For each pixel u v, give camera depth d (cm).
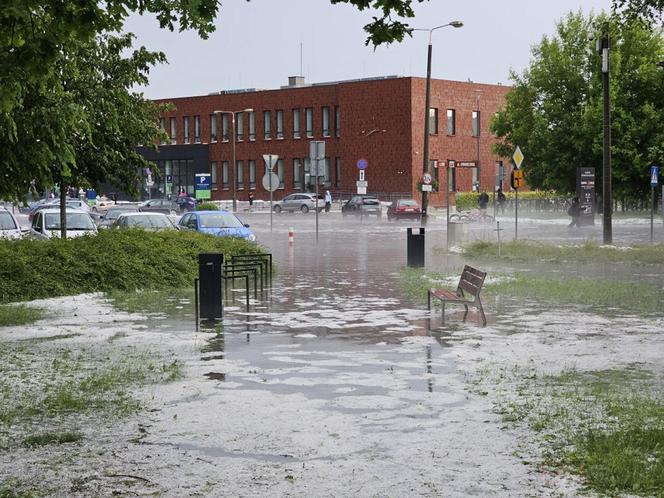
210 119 10000
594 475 743
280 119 9419
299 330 1532
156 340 1435
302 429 898
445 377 1133
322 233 4891
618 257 2844
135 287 2112
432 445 841
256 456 813
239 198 9800
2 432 901
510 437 863
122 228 2709
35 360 1267
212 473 766
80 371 1191
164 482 745
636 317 1659
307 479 748
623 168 6316
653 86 6350
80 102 2397
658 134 6200
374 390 1062
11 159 1767
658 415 929
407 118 8412
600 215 6450
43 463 798
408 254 2694
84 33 1160
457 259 3006
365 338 1442
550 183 6688
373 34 1230
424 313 1741
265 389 1075
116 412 971
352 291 2134
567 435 864
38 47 1178
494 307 1816
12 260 1967
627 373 1151
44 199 7612
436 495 708
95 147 2553
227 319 1670
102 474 767
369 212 7088
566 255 2927
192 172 10112
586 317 1662
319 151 3744
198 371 1186
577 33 6638
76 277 2050
